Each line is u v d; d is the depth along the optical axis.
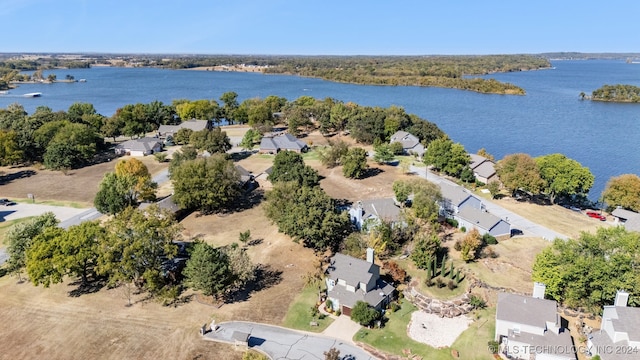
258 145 146.50
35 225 62.75
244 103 196.75
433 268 63.81
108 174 87.25
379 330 50.91
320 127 166.00
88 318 52.34
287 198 73.94
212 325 50.41
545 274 53.59
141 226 55.84
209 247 56.97
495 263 66.62
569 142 159.50
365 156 112.19
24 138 122.81
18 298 56.56
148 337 49.00
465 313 54.34
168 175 111.19
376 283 57.16
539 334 46.56
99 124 154.12
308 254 69.12
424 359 46.09
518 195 100.19
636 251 51.22
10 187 104.69
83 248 56.09
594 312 52.22
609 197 88.69
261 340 48.72
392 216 74.50
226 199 84.56
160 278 56.88
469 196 83.12
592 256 53.28
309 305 55.50
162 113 174.00
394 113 158.00
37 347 47.22
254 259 67.56
